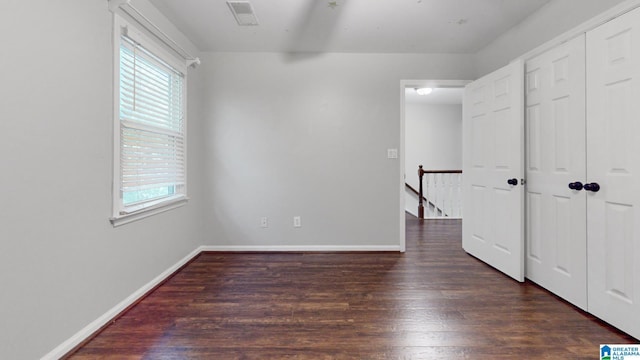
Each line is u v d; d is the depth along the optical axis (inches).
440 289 94.4
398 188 135.6
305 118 134.6
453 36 117.0
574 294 81.4
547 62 89.2
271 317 76.8
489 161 114.1
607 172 70.9
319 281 101.3
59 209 60.1
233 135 134.4
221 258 126.6
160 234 99.1
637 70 63.8
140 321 74.9
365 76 134.0
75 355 61.3
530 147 97.3
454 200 225.0
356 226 136.2
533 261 97.9
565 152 83.2
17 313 51.8
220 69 133.3
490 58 122.9
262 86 133.7
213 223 135.3
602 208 72.4
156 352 62.1
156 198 100.7
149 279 92.6
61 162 60.6
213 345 64.6
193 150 125.6
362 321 74.7
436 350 62.7
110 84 74.6
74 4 63.4
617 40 68.1
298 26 109.1
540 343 65.0
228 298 88.1
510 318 75.8
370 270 112.0
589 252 76.3
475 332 69.6
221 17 102.7
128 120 82.3
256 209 135.4
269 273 108.8
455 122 263.0
